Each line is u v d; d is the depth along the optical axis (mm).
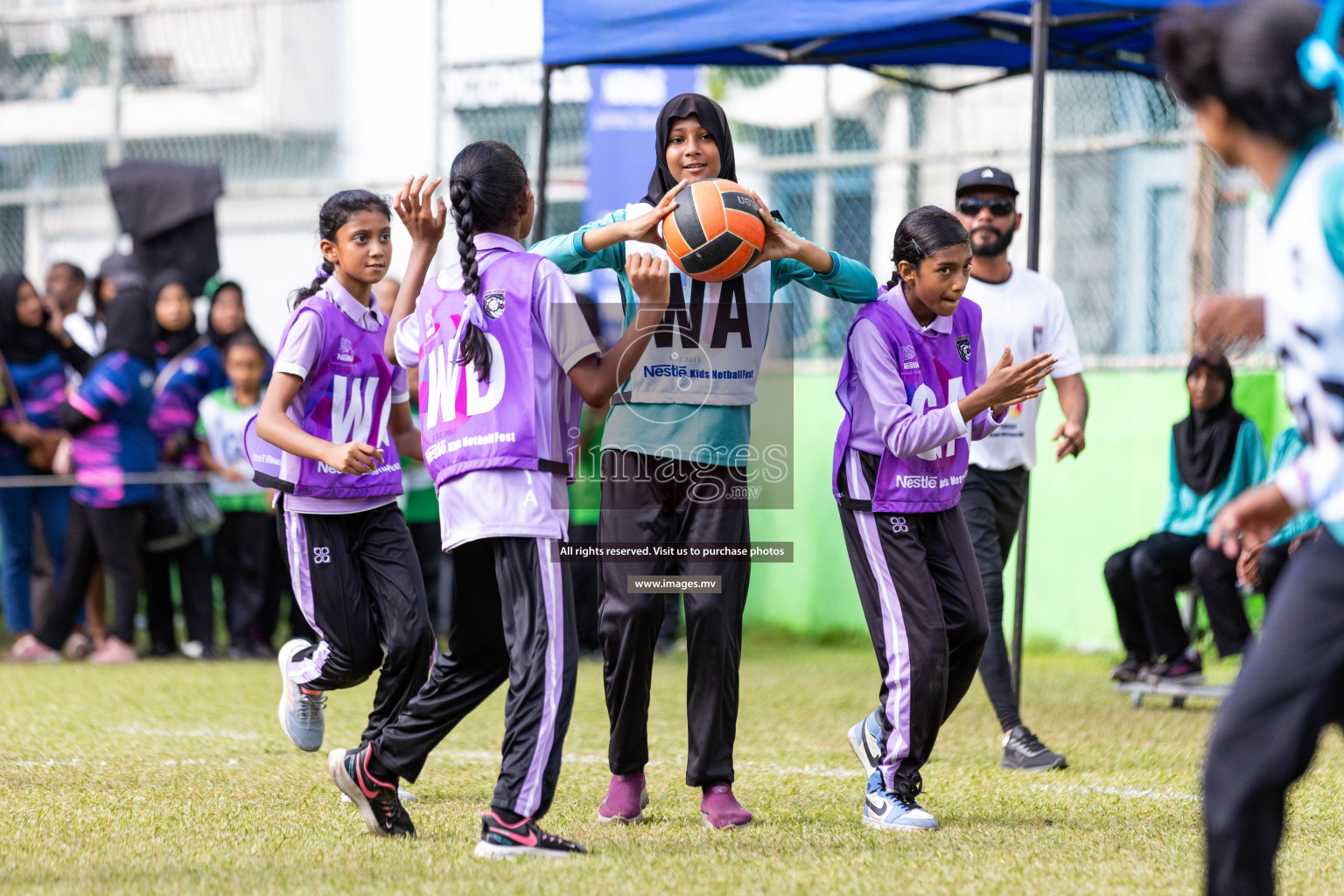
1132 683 23219
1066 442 18453
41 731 19828
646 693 13344
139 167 33344
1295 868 11469
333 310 13672
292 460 13469
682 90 31500
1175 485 23969
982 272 18609
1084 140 31406
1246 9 7801
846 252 34469
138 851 11828
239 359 30172
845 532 13805
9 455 30641
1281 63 7652
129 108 38594
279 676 27141
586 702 23859
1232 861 7758
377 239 13773
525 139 35031
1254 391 29391
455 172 11938
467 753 18281
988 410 13758
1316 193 7574
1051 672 28266
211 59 37375
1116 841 12523
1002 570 18172
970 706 23547
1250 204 29875
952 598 13695
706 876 10836
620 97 31266
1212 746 7887
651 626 13211
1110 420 31469
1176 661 23062
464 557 11805
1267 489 7977
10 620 31031
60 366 31547
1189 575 23219
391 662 13375
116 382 29125
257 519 30641
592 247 12945
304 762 17281
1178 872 11188
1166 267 31141
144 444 29891
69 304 32438
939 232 13062
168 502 29938
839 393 13734
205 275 33469
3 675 26922
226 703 23203
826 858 11672
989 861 11578
